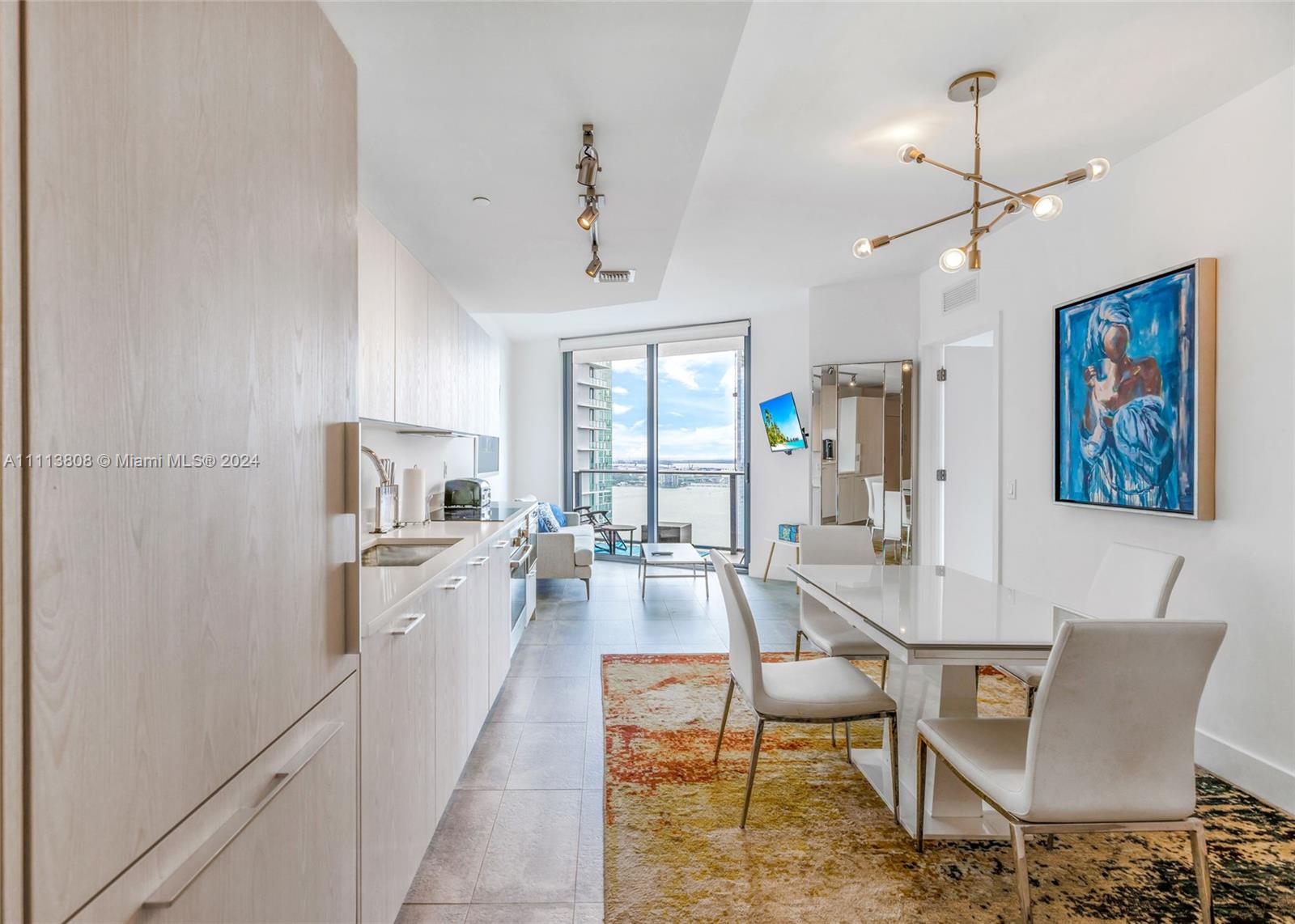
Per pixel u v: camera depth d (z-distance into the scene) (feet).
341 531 4.05
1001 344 12.85
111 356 2.17
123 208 2.22
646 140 6.66
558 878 5.98
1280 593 7.36
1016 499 12.36
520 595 13.00
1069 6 6.21
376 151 6.90
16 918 1.83
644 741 8.93
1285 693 7.29
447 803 6.80
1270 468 7.47
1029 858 6.29
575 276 11.59
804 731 9.36
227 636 2.84
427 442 13.14
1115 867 6.16
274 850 3.21
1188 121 8.51
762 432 20.76
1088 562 10.51
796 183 10.55
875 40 6.75
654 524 23.52
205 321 2.68
